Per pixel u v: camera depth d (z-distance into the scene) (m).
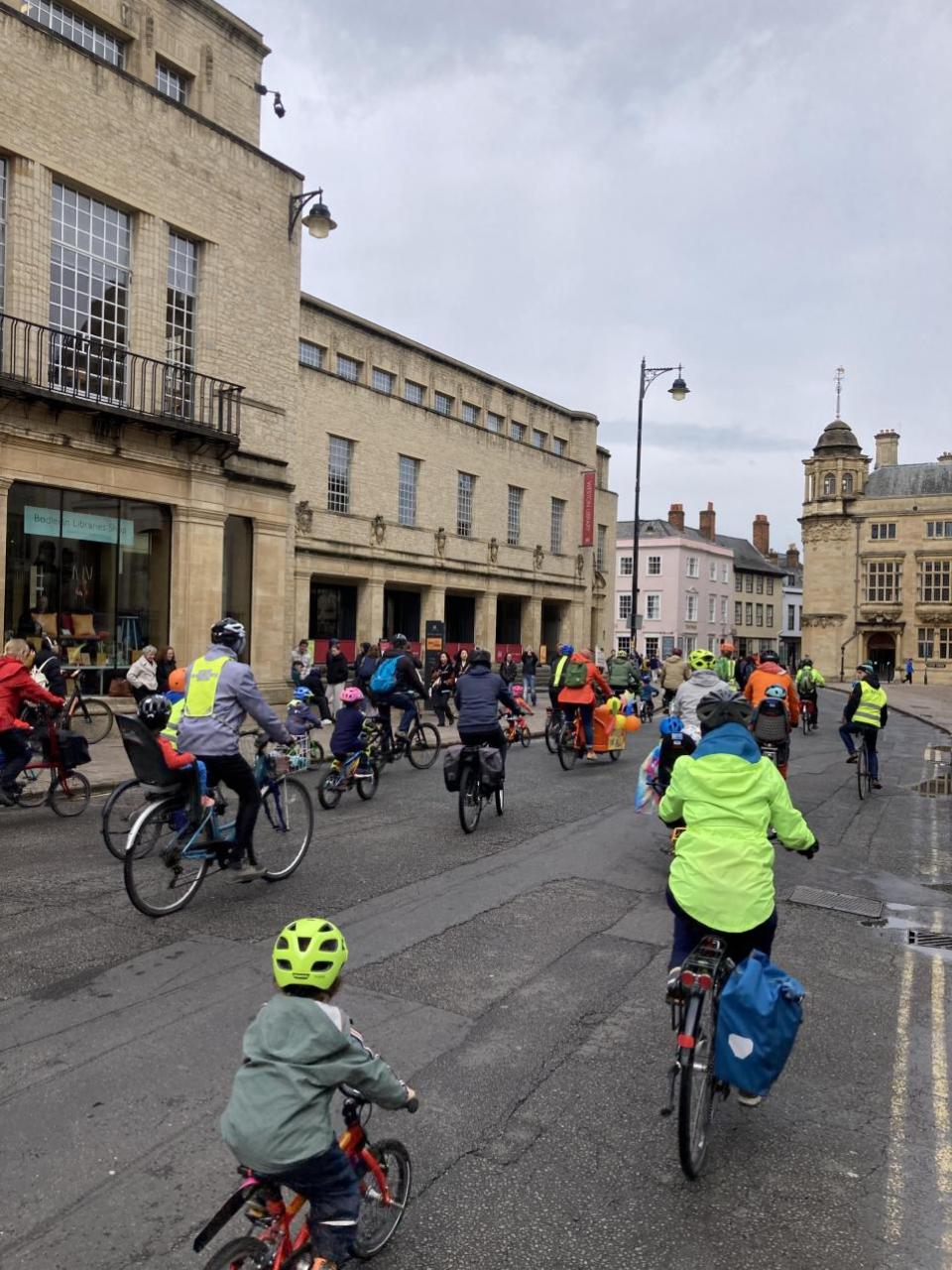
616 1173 3.66
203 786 6.86
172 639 18.78
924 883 8.43
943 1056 4.83
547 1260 3.13
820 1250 3.23
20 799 9.95
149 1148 3.71
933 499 63.97
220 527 19.50
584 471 42.78
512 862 8.49
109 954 5.80
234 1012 4.98
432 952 6.03
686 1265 3.13
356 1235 2.93
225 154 19.97
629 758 16.45
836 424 67.88
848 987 5.78
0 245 16.02
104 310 17.81
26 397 15.48
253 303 20.81
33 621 16.31
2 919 6.45
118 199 17.73
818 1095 4.37
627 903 7.31
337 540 29.20
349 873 7.91
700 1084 3.66
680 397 27.38
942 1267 3.16
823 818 11.51
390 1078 2.85
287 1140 2.57
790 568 94.19
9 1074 4.27
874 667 13.32
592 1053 4.68
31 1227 3.23
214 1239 3.18
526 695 28.00
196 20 20.05
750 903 3.90
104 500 17.59
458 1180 3.57
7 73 15.78
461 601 37.91
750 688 12.05
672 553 69.88
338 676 21.03
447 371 34.91
